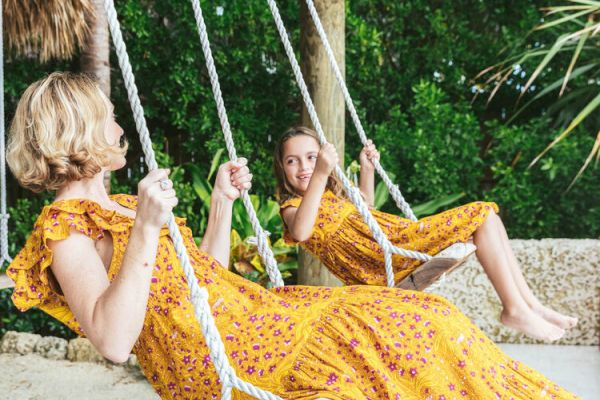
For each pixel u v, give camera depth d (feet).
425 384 5.16
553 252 14.87
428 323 5.35
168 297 5.34
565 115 18.37
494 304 14.96
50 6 13.92
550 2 19.31
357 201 7.82
